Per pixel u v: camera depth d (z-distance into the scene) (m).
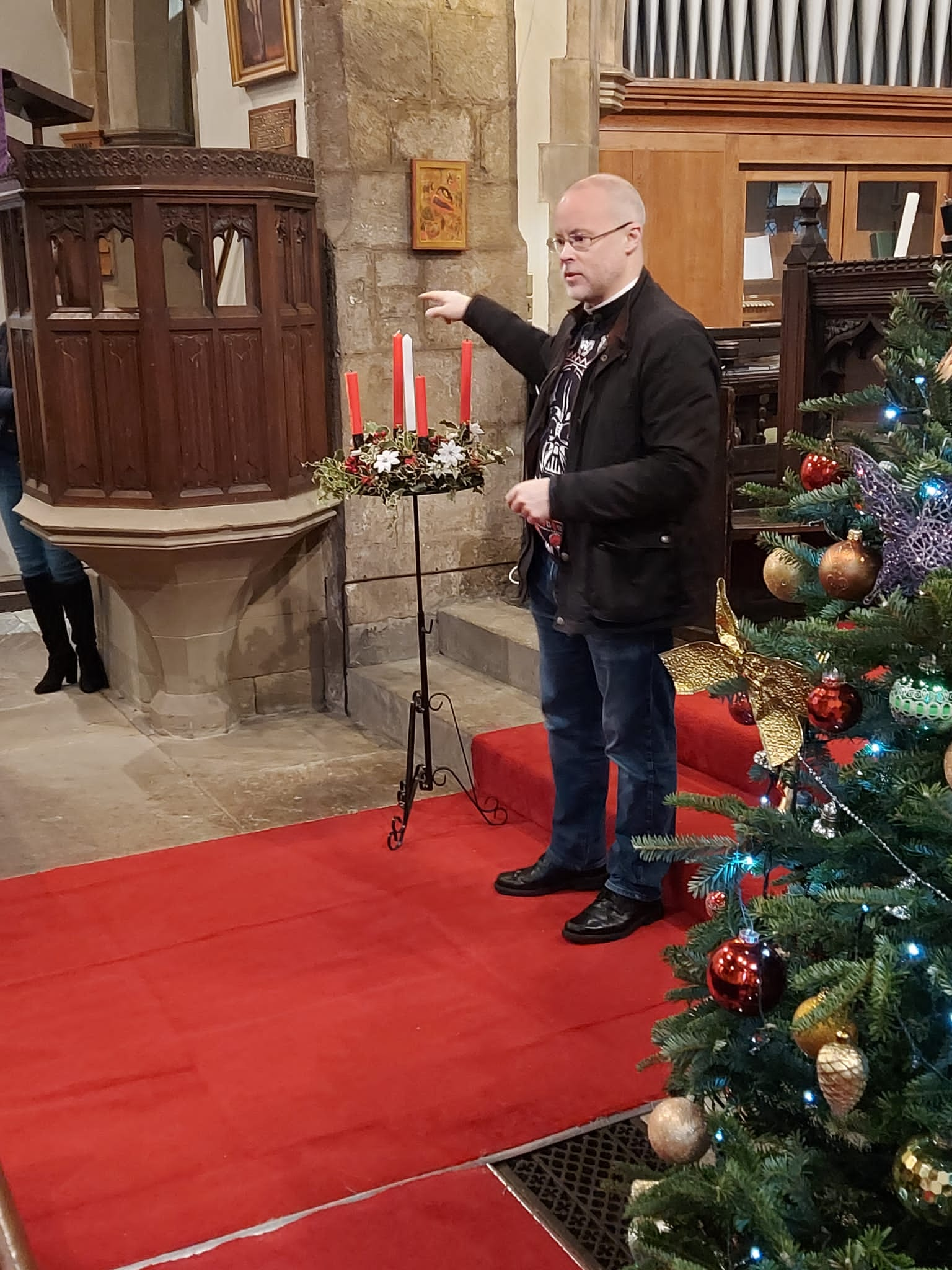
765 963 1.66
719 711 3.69
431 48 4.65
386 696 4.72
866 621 1.52
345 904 3.44
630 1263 2.09
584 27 4.96
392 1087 2.60
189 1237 2.17
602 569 2.87
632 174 5.86
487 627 4.77
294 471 4.57
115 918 3.40
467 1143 2.42
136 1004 2.96
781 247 6.34
